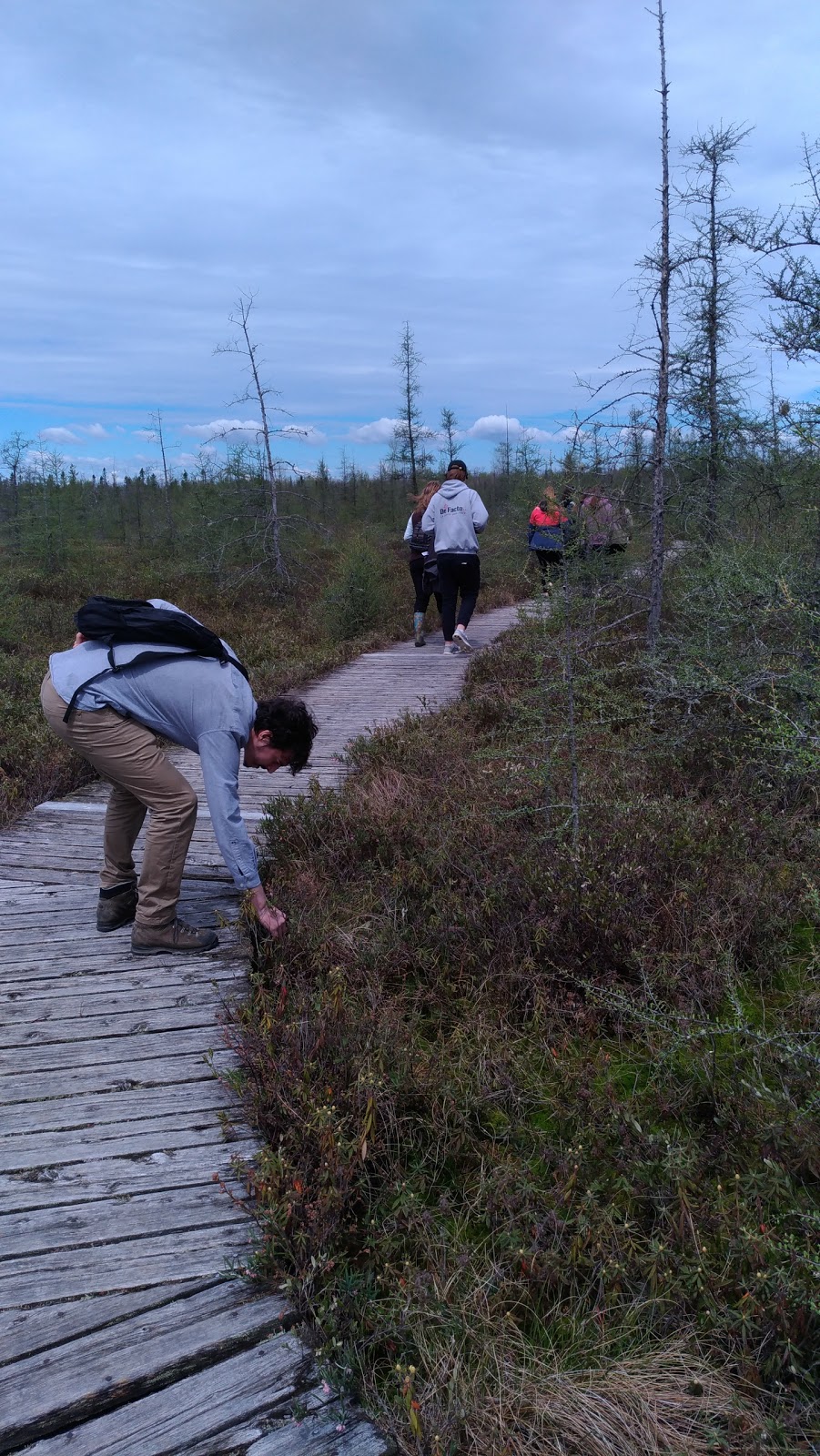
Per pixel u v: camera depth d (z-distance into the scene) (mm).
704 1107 2945
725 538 6824
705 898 3867
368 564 13227
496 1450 1896
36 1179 2570
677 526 7336
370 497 28062
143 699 3398
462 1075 3047
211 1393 1998
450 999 3506
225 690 3371
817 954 3648
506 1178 2592
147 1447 1868
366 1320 2182
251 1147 2715
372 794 5453
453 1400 2000
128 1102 2908
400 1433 1942
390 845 4691
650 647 6840
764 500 6902
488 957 3650
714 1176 2652
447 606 10633
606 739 5953
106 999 3488
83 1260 2305
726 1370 2100
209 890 4492
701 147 7727
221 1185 2500
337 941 3852
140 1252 2336
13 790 5664
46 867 4746
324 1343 2111
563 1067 3029
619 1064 3170
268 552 14750
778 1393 2031
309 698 8953
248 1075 2984
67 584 15070
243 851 3404
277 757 3555
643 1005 3186
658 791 5340
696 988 3377
